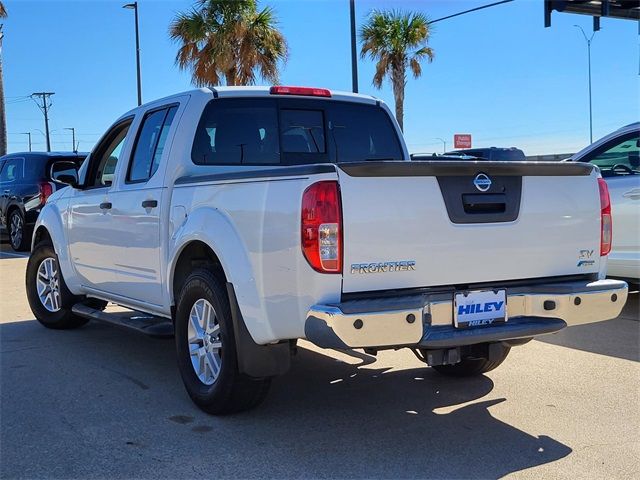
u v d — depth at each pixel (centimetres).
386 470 370
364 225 364
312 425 436
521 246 411
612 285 431
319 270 360
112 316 576
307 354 615
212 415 452
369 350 395
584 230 437
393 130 609
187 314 470
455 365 535
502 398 488
